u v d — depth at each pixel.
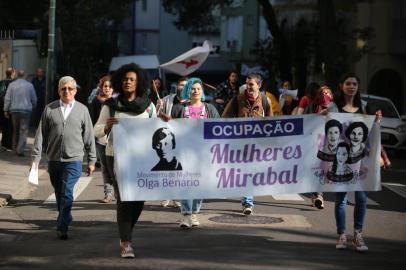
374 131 9.20
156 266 8.02
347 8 39.81
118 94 8.80
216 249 8.88
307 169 9.17
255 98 11.27
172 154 8.78
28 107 18.50
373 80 37.75
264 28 58.06
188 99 10.65
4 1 34.34
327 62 30.97
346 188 9.10
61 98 9.51
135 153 8.64
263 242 9.33
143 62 37.41
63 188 9.41
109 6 35.97
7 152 19.31
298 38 40.34
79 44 34.62
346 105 9.28
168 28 66.62
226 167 9.01
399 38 36.47
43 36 22.16
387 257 8.68
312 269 8.00
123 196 8.53
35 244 9.16
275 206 12.28
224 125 8.96
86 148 9.68
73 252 8.70
